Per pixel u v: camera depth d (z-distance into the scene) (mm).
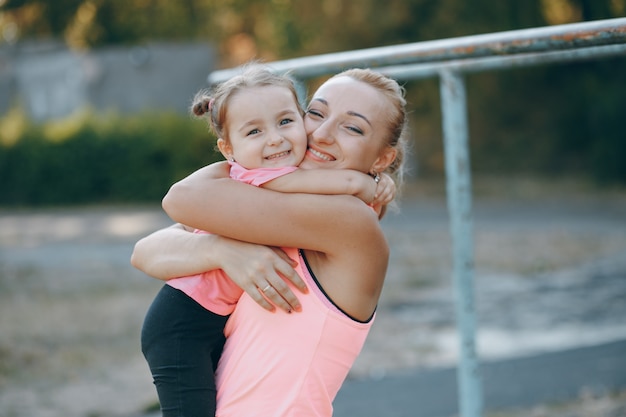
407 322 8719
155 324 2178
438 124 25672
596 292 10031
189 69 26938
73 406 6086
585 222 16469
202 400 2129
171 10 35344
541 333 8172
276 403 2102
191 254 2176
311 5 24656
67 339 8062
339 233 2082
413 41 23828
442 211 19250
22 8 36281
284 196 2102
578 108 24969
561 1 24594
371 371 6879
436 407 5820
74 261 13117
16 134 23281
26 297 10195
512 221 17031
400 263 12359
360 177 2131
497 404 5883
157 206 22219
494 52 2889
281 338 2117
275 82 2193
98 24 35625
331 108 2195
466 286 3904
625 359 6926
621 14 23219
